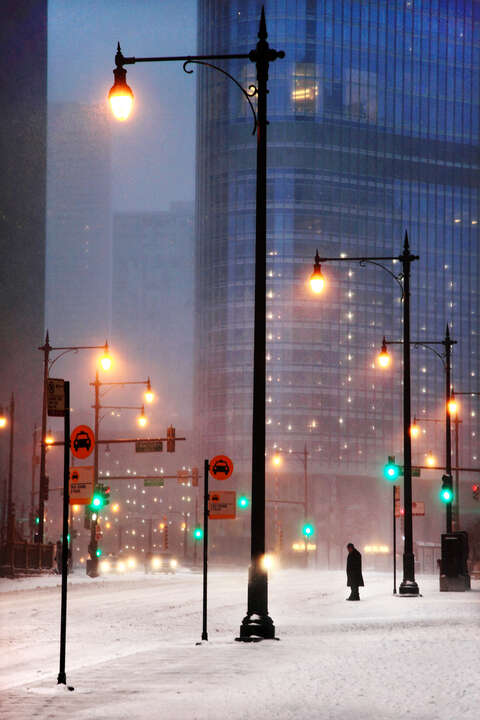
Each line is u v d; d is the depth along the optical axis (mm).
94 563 100750
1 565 87125
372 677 20125
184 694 18641
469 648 25234
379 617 40219
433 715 15672
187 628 37875
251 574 30000
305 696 17891
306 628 34312
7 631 36719
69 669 24719
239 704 17234
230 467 37438
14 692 19266
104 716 16234
